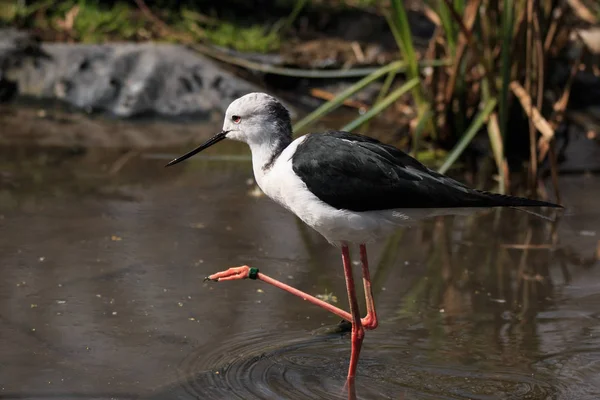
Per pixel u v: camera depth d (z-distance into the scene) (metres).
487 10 12.62
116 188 11.55
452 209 6.99
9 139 13.27
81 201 11.00
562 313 8.51
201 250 9.73
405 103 15.25
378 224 7.06
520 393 6.97
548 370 7.36
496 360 7.54
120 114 14.50
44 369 7.17
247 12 16.88
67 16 15.67
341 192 6.96
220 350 7.61
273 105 7.47
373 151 7.11
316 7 17.14
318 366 7.42
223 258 9.55
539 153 12.58
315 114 12.46
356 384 7.12
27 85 14.72
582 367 7.41
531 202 6.85
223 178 12.23
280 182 7.23
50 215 10.48
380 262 9.73
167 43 15.48
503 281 9.26
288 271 9.34
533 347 7.79
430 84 13.42
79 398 6.75
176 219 10.60
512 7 11.89
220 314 8.31
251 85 15.05
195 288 8.82
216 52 15.42
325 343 7.83
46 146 13.06
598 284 9.20
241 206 11.19
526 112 12.48
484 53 12.76
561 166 13.19
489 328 8.17
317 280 9.15
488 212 11.34
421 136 13.73
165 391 6.91
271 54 15.59
